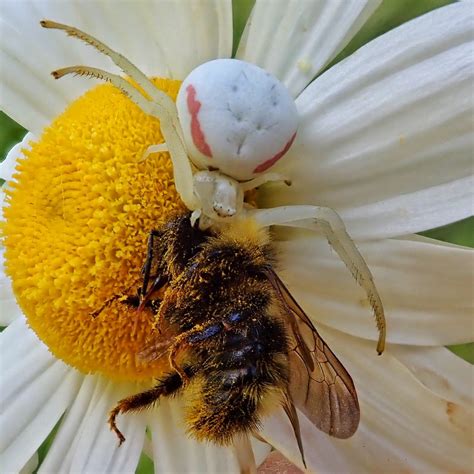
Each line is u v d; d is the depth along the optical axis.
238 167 0.05
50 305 0.05
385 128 0.05
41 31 0.06
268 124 0.05
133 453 0.06
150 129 0.05
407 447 0.06
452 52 0.05
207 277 0.05
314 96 0.05
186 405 0.05
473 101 0.05
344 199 0.05
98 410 0.06
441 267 0.05
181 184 0.05
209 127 0.05
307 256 0.05
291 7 0.05
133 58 0.06
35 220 0.05
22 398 0.06
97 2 0.06
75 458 0.06
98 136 0.05
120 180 0.05
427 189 0.05
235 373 0.05
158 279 0.05
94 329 0.05
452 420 0.06
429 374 0.06
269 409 0.05
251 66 0.05
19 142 0.07
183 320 0.05
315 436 0.06
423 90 0.05
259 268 0.05
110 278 0.05
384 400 0.06
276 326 0.05
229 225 0.05
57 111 0.06
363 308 0.05
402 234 0.05
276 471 0.06
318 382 0.05
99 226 0.05
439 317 0.05
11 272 0.05
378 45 0.05
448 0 0.06
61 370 0.06
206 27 0.06
